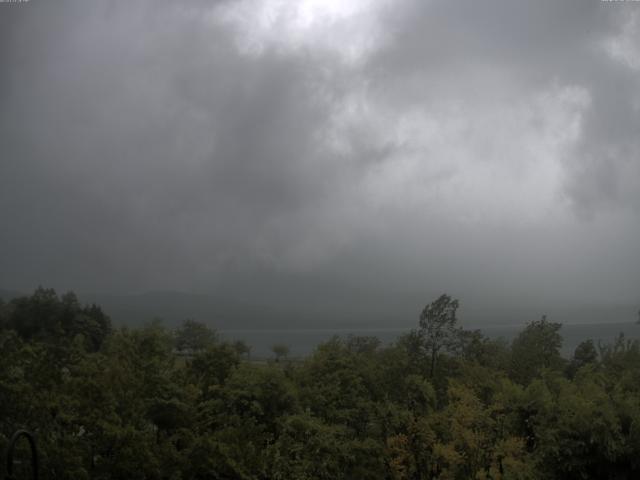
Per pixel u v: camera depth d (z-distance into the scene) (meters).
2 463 15.68
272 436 22.05
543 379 26.45
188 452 19.17
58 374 19.22
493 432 23.67
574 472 22.50
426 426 23.70
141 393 20.31
